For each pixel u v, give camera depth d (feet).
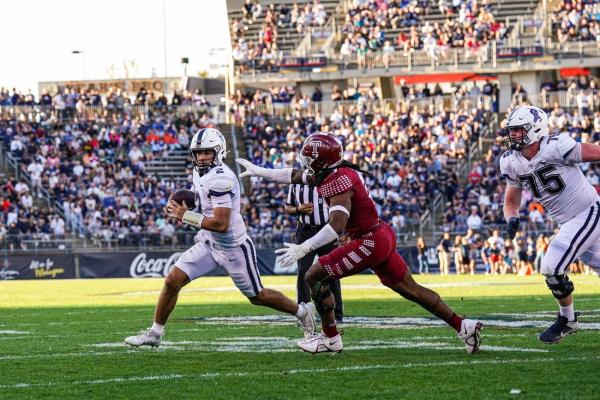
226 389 33.68
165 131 177.88
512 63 189.47
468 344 41.19
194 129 180.55
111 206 159.84
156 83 261.24
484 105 179.32
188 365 39.78
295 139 176.55
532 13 197.16
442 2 201.98
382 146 168.55
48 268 148.05
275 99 193.77
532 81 192.34
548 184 41.52
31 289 112.06
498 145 161.48
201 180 42.14
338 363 39.32
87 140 174.50
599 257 42.29
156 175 170.09
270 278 134.00
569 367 37.24
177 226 155.12
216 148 42.37
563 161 41.11
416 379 34.94
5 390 34.24
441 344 45.27
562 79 194.29
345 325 56.08
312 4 212.02
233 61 204.64
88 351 45.75
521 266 135.54
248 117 184.65
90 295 97.50
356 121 177.68
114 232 150.71
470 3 199.00
